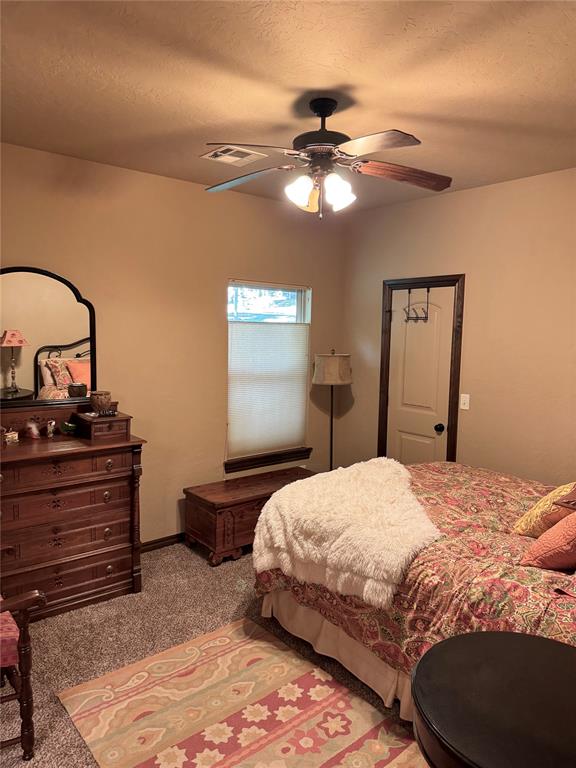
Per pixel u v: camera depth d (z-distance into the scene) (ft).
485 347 12.25
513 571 6.30
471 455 12.66
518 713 3.55
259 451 14.38
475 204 12.22
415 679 3.96
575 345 10.78
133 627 9.08
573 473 10.94
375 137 6.21
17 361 10.12
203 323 12.77
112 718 6.94
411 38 5.79
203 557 11.93
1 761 6.24
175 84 7.04
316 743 6.54
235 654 8.36
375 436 14.96
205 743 6.53
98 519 9.80
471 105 7.59
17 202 9.89
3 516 8.85
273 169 7.51
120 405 11.60
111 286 11.21
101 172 10.84
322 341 15.38
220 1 5.14
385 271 14.38
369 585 6.97
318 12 5.32
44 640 8.66
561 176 10.77
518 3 5.11
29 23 5.57
